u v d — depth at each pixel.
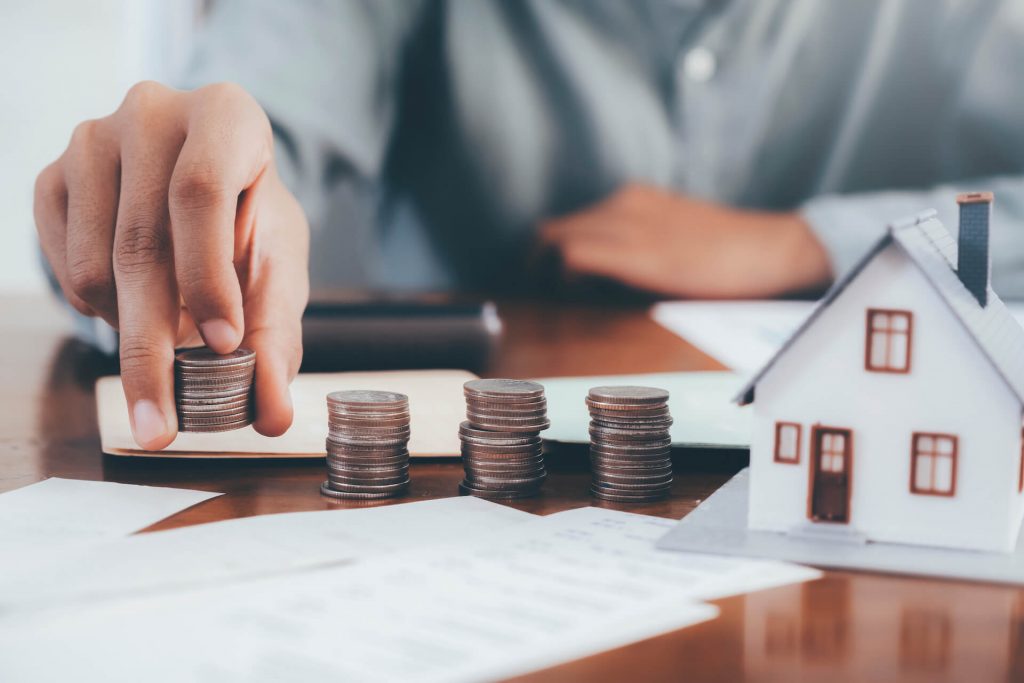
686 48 2.98
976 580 0.59
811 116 3.03
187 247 0.81
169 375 0.81
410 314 1.81
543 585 0.56
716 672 0.45
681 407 1.07
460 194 3.03
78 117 3.40
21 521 0.69
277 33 2.52
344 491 0.79
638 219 2.69
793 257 2.61
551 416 1.03
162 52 3.12
